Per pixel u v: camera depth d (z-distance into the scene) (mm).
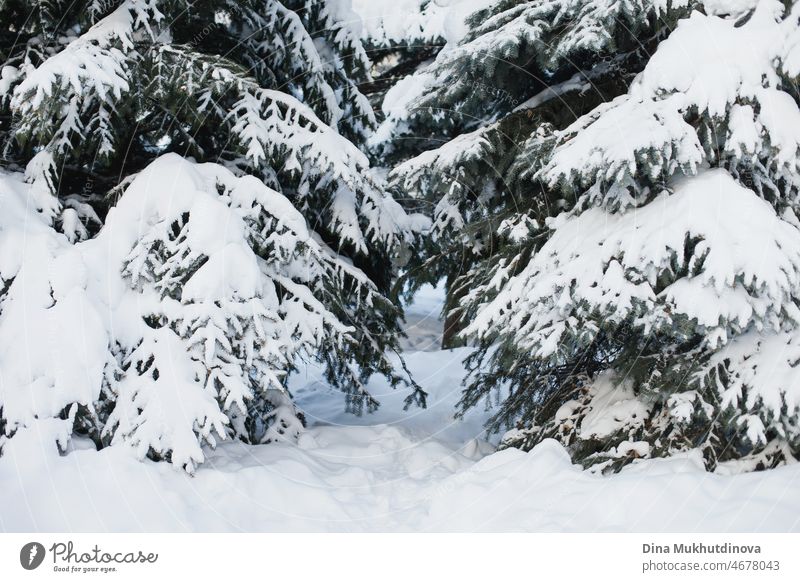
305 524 3553
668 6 3996
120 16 3914
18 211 3760
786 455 3600
